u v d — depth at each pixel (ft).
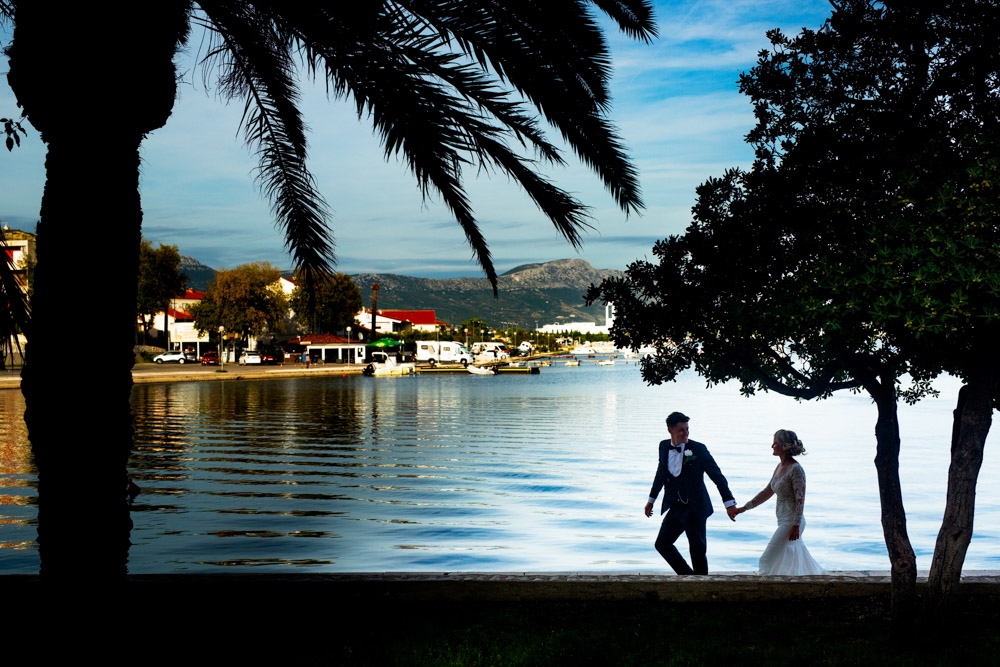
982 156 16.69
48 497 15.93
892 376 19.31
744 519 50.11
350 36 18.94
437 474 68.08
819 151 18.74
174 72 17.13
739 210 19.29
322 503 54.03
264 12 21.04
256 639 19.33
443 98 19.47
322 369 296.92
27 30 15.67
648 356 20.51
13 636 18.12
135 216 16.47
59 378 15.70
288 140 25.11
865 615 20.75
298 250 25.89
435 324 563.89
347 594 22.25
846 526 48.01
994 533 44.34
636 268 20.16
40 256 15.97
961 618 20.07
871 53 18.74
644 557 40.01
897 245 16.52
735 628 20.03
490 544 42.47
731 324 19.38
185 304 405.80
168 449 84.33
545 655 18.17
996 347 17.34
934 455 83.82
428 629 20.03
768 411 151.84
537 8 19.42
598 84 20.33
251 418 123.03
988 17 17.43
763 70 19.49
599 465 74.18
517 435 101.71
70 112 15.60
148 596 22.03
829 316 16.38
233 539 42.50
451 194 21.54
